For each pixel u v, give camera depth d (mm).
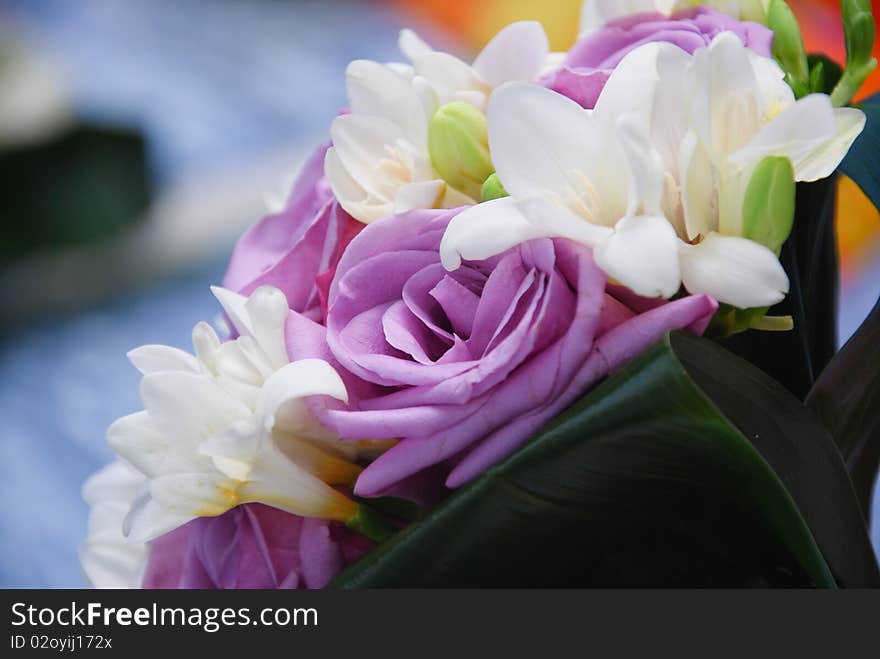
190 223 1545
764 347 546
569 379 500
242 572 531
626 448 495
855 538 521
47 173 1502
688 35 541
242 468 518
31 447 1212
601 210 511
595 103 532
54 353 1366
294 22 1927
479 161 533
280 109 1718
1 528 1115
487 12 1718
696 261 498
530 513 505
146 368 535
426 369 503
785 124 497
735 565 531
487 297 508
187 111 1706
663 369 485
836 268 583
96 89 1713
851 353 540
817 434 515
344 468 531
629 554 524
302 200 574
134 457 521
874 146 548
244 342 522
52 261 1490
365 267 522
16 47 1647
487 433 505
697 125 499
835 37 1306
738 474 500
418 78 546
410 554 508
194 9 1969
